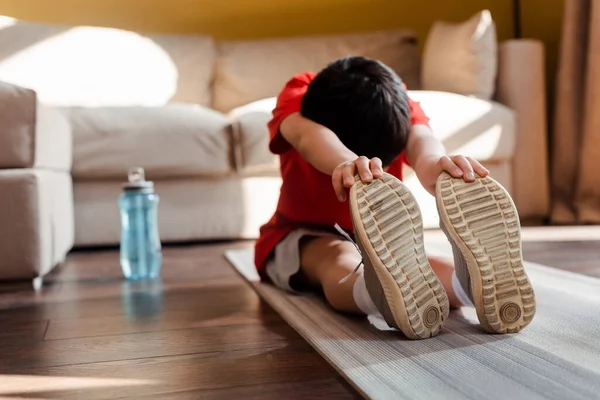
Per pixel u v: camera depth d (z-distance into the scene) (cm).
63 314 125
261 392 74
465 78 264
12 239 152
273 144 121
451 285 100
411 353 83
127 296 142
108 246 252
